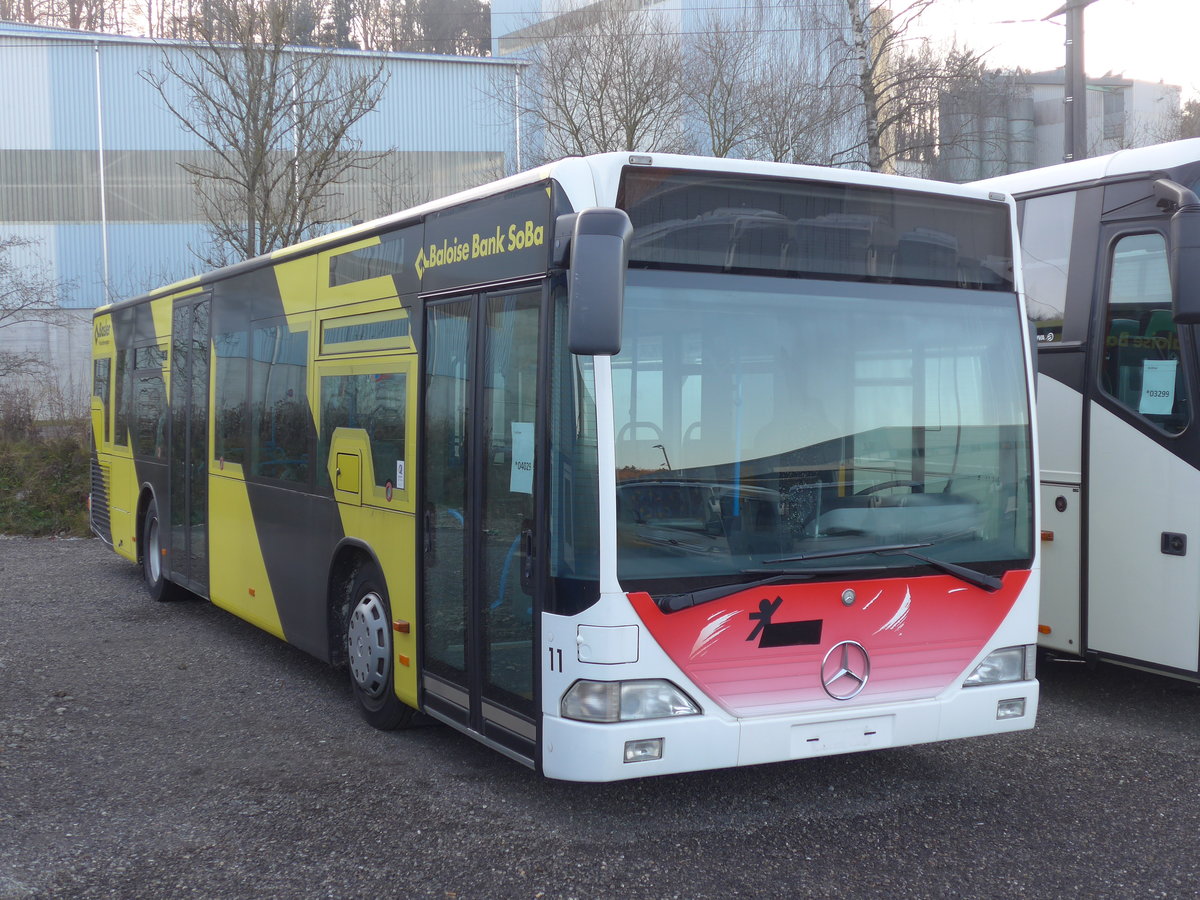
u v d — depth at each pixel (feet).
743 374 15.43
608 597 14.39
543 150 85.35
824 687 15.52
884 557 15.94
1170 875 14.62
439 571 18.21
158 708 22.58
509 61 91.66
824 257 16.14
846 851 15.40
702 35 72.54
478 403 17.08
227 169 78.13
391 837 15.80
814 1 71.56
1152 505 21.11
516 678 15.88
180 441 32.01
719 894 14.01
